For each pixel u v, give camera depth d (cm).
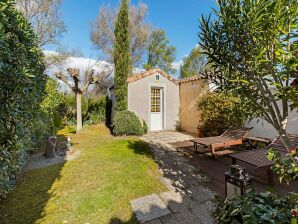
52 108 835
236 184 211
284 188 339
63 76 916
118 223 258
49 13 1430
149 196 325
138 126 849
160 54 2188
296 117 537
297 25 135
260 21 144
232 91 198
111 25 1841
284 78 142
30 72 267
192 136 846
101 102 1227
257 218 156
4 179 251
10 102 216
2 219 261
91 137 807
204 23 193
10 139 231
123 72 902
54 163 479
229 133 598
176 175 416
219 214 192
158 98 1023
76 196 321
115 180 377
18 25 245
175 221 260
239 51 174
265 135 629
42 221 259
